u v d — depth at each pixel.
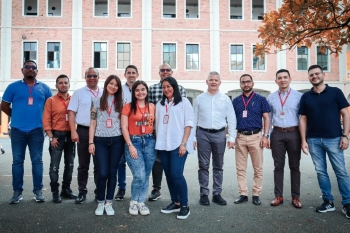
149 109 4.43
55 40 20.70
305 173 7.49
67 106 5.04
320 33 6.73
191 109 4.39
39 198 4.88
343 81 21.59
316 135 4.55
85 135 4.84
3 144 16.84
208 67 21.25
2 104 4.95
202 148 4.98
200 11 21.33
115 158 4.39
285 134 4.83
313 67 4.55
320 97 4.55
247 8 21.56
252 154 4.99
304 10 6.01
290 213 4.41
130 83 5.41
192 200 5.12
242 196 5.00
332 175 7.26
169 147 4.25
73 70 20.61
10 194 5.36
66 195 5.16
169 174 4.43
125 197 5.28
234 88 21.28
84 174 4.91
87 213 4.37
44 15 20.70
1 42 20.44
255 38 21.53
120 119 4.42
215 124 4.97
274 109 4.98
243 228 3.83
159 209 4.61
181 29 21.14
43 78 20.55
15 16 20.61
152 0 21.08
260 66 21.61
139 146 4.34
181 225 3.94
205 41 21.28
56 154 4.94
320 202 4.96
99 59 20.94
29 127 4.85
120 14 21.94
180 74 21.11
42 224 3.92
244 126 5.00
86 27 20.78
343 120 4.46
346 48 21.52
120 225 3.92
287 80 4.93
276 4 21.81
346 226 3.88
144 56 20.89
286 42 6.61
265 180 6.72
